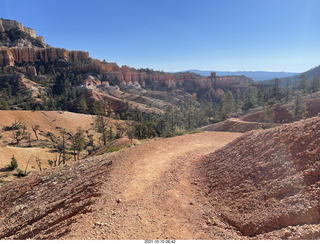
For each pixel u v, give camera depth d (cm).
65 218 848
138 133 6881
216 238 602
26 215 1105
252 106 10588
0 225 1141
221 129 6266
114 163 1452
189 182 1051
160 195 916
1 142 5853
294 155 791
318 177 630
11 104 12362
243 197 761
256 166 882
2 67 19375
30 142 6284
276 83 11062
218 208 769
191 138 2280
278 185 700
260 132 1201
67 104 13500
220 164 1109
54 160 4975
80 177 1415
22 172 3991
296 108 5775
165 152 1680
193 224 695
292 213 568
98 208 817
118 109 13412
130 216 745
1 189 1830
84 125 8888
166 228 671
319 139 764
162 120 8181
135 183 1060
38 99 13900
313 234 489
